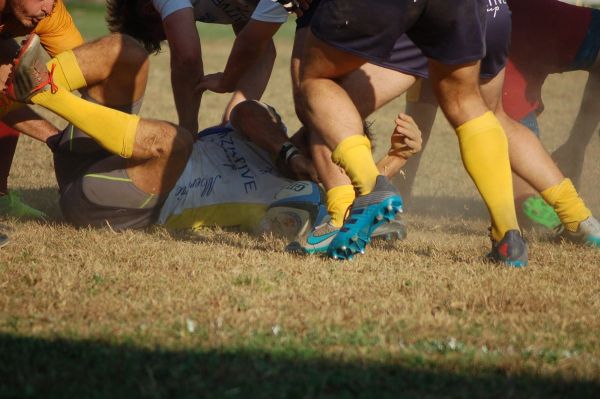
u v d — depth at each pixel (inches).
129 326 379.6
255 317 396.8
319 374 331.0
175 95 687.1
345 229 486.3
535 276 496.4
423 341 374.6
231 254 528.7
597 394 324.5
